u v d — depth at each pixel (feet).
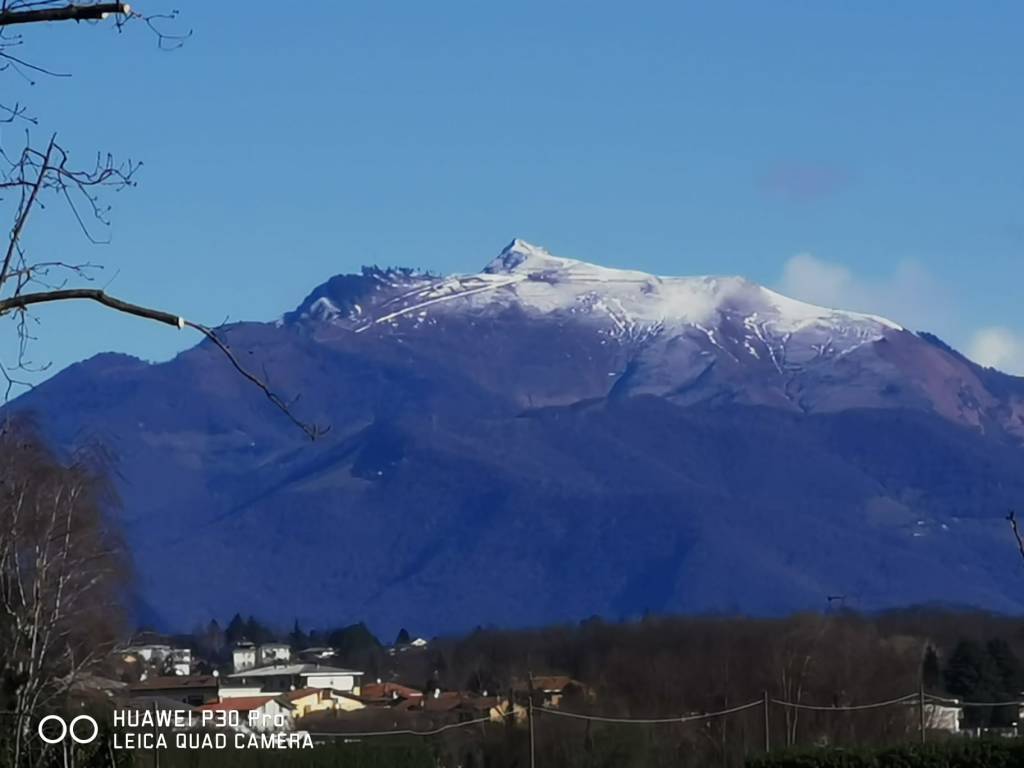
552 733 282.97
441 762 264.72
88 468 152.66
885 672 310.04
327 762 217.77
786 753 205.87
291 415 47.91
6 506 108.78
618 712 309.01
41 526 118.21
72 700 128.77
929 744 204.74
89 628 152.66
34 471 122.42
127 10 46.57
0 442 104.88
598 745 279.90
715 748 289.74
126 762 121.49
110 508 167.94
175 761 195.00
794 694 308.81
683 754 290.35
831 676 309.83
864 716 300.20
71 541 120.88
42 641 106.01
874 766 201.67
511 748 283.79
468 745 290.56
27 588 115.14
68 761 106.73
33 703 98.84
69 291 47.98
